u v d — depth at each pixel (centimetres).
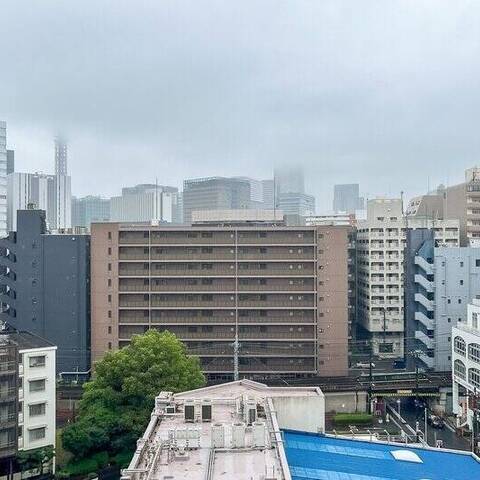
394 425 9050
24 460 6688
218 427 3681
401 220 13212
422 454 4650
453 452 4747
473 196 14012
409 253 11656
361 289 13725
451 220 13425
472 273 11231
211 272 10925
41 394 7050
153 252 10944
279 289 10875
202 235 10988
